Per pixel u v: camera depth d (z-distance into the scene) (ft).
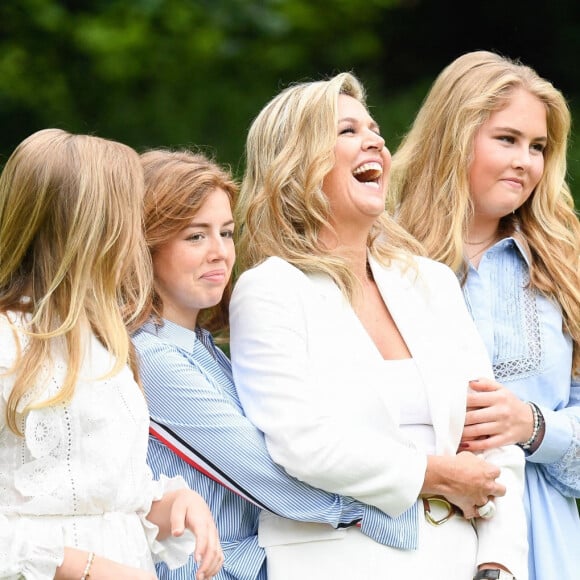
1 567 27.12
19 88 94.58
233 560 32.30
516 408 35.06
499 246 38.68
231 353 33.68
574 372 38.50
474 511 33.01
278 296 33.12
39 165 29.63
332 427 31.68
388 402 32.78
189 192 32.71
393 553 32.14
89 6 99.91
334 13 104.83
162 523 29.99
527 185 38.55
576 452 36.04
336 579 31.91
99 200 29.48
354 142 34.71
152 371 32.12
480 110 38.40
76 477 28.50
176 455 32.40
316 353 32.83
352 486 31.60
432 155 39.29
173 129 94.17
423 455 32.45
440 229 38.58
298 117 34.88
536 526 36.52
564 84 103.09
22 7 96.43
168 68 98.17
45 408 28.30
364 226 34.94
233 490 32.12
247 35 101.71
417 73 107.04
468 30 107.04
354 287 34.17
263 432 32.27
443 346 34.45
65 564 27.50
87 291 29.58
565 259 38.47
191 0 100.73
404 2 107.55
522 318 37.73
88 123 95.04
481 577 32.63
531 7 104.17
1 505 28.19
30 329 28.63
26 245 29.60
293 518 31.91
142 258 31.83
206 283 32.89
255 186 35.76
